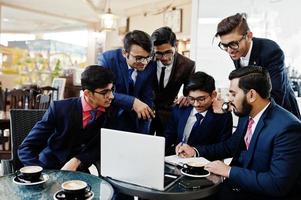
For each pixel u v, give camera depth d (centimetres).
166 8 580
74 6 714
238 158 175
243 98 159
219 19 331
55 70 777
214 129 208
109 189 134
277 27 301
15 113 212
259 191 148
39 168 144
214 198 168
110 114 191
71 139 183
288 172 143
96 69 167
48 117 181
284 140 147
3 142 348
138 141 135
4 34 1097
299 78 288
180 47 535
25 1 693
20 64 783
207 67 339
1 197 122
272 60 198
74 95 561
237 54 196
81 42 923
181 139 214
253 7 311
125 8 675
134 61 189
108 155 146
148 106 209
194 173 152
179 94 257
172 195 128
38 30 1042
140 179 137
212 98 205
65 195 121
